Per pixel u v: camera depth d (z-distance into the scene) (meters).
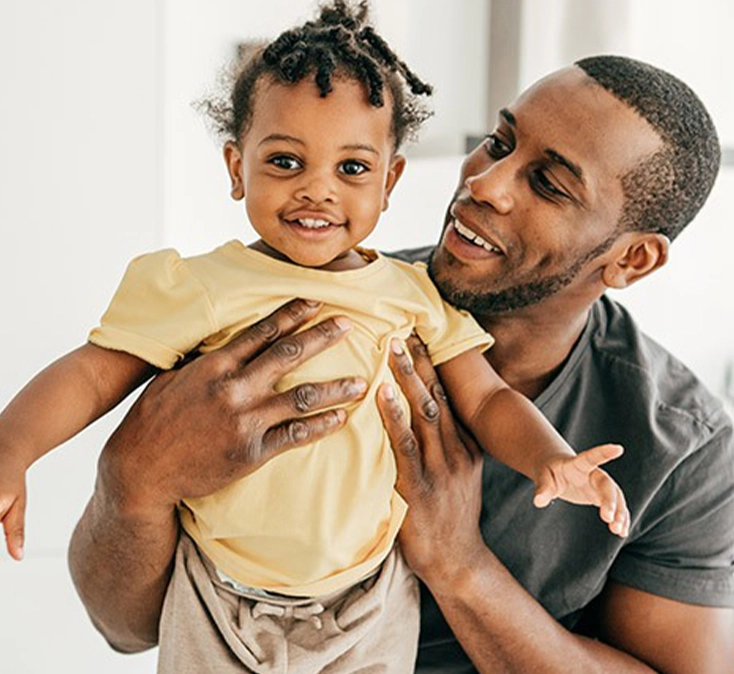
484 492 1.43
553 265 1.30
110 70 2.29
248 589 1.25
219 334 1.23
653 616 1.48
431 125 2.81
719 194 2.95
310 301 1.23
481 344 1.33
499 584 1.36
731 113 2.92
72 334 2.34
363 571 1.24
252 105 1.21
